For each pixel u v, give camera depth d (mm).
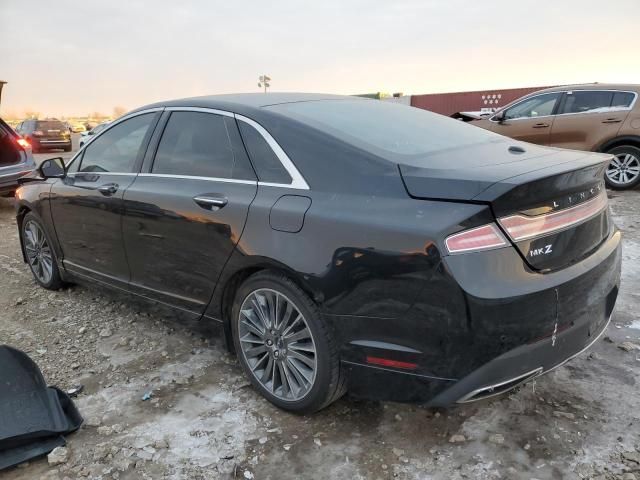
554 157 2631
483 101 24219
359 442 2580
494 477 2316
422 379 2285
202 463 2475
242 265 2801
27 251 4883
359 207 2393
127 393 3066
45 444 2586
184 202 3090
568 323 2338
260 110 2992
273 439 2621
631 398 2828
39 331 3922
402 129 3010
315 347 2568
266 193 2748
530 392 2920
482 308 2102
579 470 2330
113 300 4422
